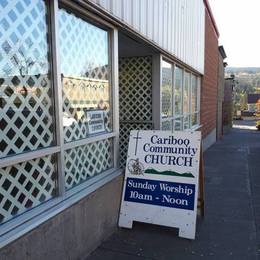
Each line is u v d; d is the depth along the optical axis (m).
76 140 3.46
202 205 4.71
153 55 6.25
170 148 4.33
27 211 2.77
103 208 3.88
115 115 4.25
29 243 2.62
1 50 2.50
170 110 7.32
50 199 3.05
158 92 6.29
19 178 2.70
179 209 4.11
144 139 4.47
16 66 2.64
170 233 4.17
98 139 3.84
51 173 3.07
